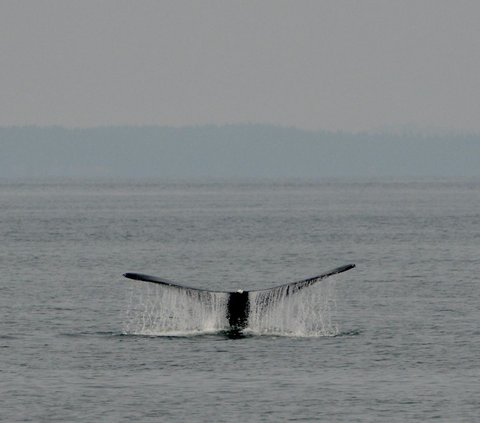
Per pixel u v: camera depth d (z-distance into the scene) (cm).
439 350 14675
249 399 11850
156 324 16950
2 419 11044
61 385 12450
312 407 11544
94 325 16975
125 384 12512
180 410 11400
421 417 11169
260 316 15575
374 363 13750
